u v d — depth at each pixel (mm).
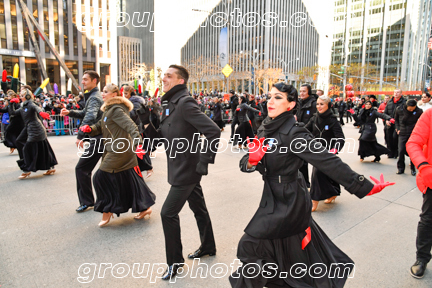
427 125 2627
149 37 75438
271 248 2035
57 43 42188
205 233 3072
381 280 2760
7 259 3035
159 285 2643
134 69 63688
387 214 4398
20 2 21781
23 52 39969
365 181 1915
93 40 45406
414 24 88062
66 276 2754
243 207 4574
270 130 2121
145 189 4039
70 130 12594
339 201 5023
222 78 52719
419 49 98375
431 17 109688
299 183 2098
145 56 77688
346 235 3705
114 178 3762
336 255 2193
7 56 39312
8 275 2752
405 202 4910
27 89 5840
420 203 4863
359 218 4254
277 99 2072
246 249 2076
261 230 2031
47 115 5879
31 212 4305
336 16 94562
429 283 2719
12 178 6043
